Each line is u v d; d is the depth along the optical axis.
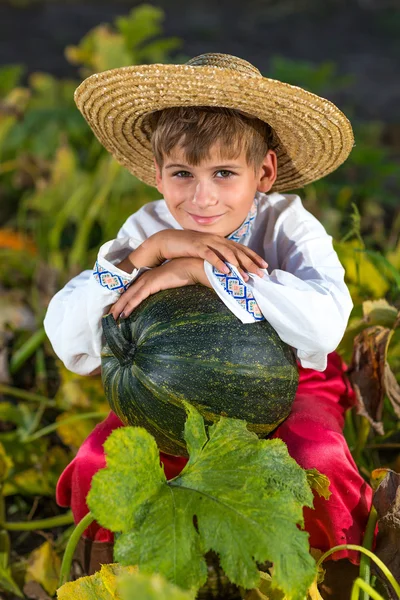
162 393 2.24
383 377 2.82
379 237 4.85
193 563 1.94
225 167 2.37
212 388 2.23
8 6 13.73
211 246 2.39
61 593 2.12
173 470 2.54
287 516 2.00
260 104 2.30
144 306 2.37
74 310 2.53
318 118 2.42
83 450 2.52
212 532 1.97
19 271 4.57
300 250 2.58
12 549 3.05
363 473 3.02
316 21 12.98
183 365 2.23
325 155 2.67
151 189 4.68
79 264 4.47
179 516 2.00
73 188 4.75
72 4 14.00
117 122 2.62
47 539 3.06
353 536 2.37
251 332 2.29
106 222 4.64
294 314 2.31
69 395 3.38
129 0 14.41
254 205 2.67
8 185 5.54
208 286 2.37
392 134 7.20
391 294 3.57
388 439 3.44
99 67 5.07
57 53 10.45
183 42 11.23
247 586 1.92
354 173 5.66
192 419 2.17
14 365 3.85
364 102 8.63
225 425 2.18
